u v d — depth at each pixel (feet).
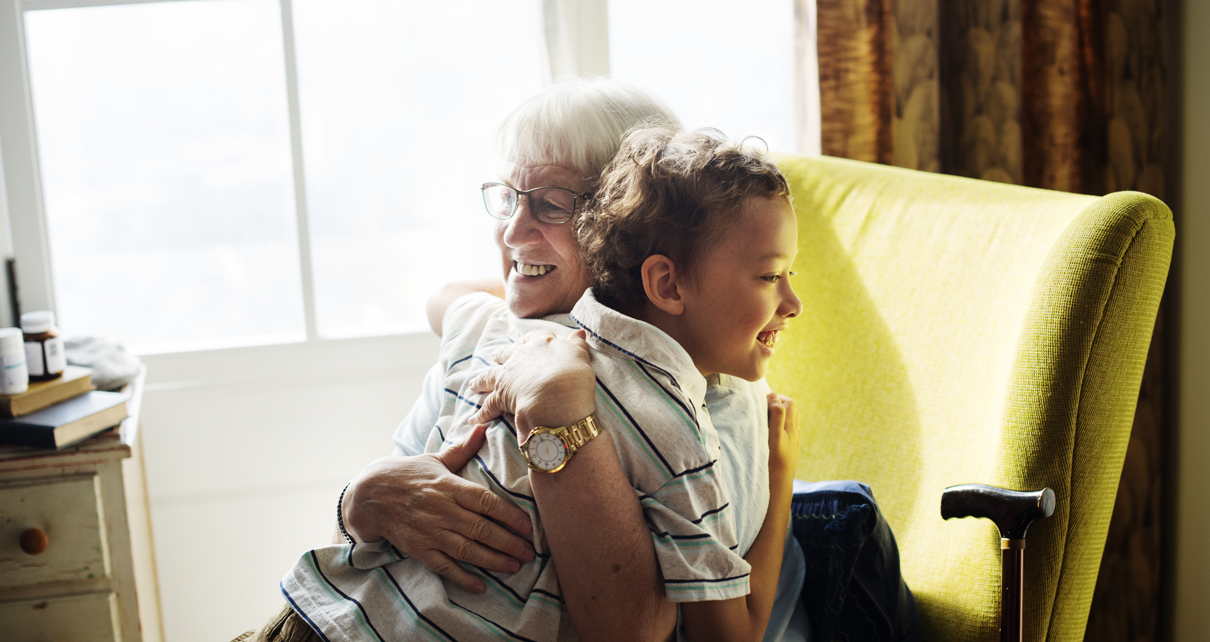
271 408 5.75
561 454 2.43
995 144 5.16
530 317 3.28
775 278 2.70
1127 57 5.12
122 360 4.86
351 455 5.90
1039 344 3.14
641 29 5.68
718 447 2.74
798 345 4.13
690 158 2.66
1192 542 5.33
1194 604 5.34
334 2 5.46
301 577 2.69
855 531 3.16
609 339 2.70
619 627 2.45
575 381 2.52
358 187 5.73
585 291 3.06
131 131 5.47
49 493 3.96
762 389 3.34
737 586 2.49
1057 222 3.40
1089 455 3.13
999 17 5.03
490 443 2.74
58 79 5.33
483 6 5.62
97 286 5.62
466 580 2.60
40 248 5.32
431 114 5.71
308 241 5.66
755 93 5.86
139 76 5.41
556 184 3.16
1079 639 3.31
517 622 2.53
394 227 5.83
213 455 5.74
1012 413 3.17
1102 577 5.54
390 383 5.86
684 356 2.68
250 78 5.51
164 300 5.72
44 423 3.90
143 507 4.98
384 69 5.60
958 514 3.03
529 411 2.49
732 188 2.60
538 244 3.20
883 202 4.07
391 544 2.74
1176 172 5.32
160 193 5.57
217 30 5.42
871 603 3.16
